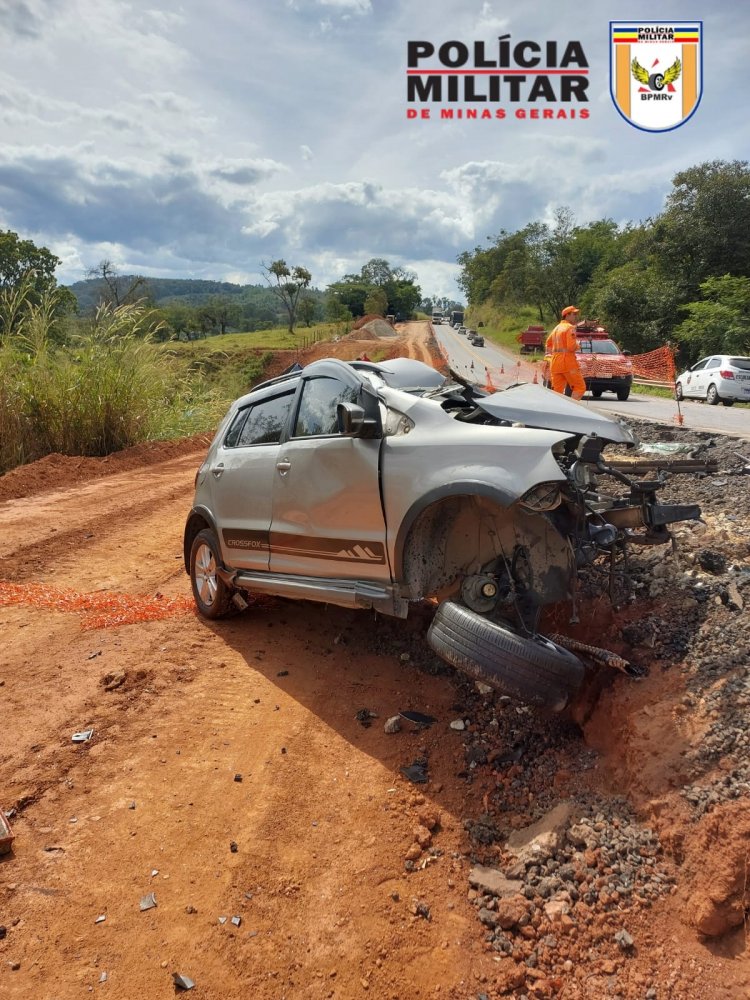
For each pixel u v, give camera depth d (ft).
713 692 10.75
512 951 8.45
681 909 8.39
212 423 68.49
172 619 19.08
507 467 11.42
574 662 10.76
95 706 14.12
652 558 16.33
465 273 428.56
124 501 35.86
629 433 12.32
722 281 122.93
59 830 10.45
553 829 9.93
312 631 17.72
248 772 11.89
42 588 21.93
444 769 11.89
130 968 8.18
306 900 9.27
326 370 15.60
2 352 44.83
